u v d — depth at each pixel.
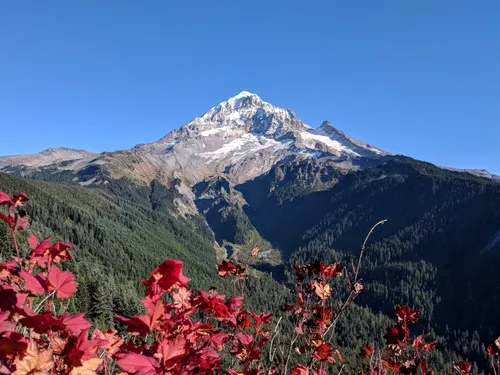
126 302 45.75
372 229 4.36
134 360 1.94
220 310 2.80
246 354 4.02
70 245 2.36
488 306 148.88
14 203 2.49
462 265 190.88
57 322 1.91
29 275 2.18
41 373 1.75
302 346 4.27
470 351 111.50
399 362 4.63
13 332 1.83
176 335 2.49
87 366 1.93
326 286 4.44
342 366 4.57
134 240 162.00
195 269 135.62
